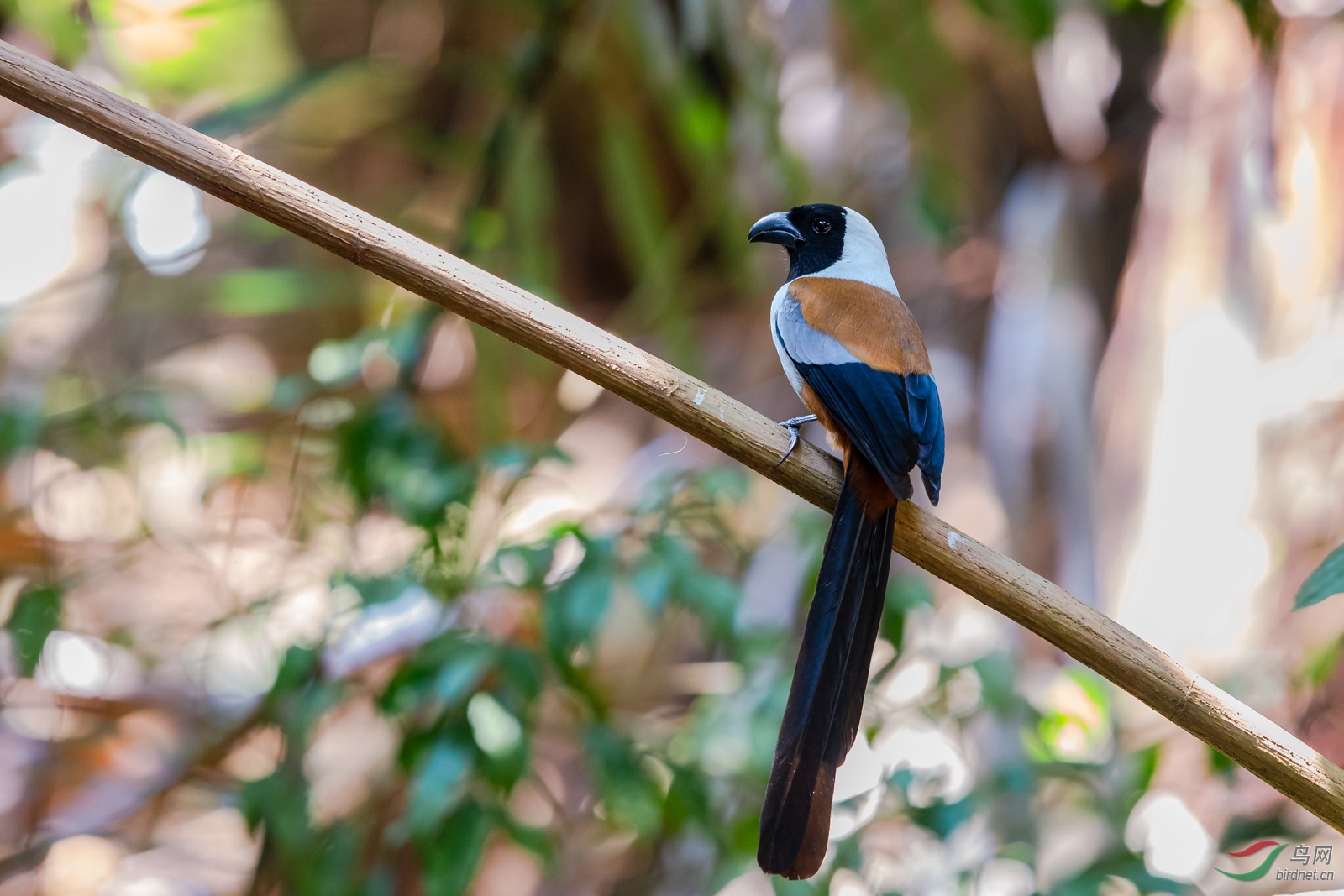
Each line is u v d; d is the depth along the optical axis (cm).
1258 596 1022
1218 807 931
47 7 1082
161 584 1220
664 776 867
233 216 1291
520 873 1199
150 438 1067
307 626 1016
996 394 1216
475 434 1171
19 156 1166
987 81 1312
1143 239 1158
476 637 750
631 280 1534
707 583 736
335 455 955
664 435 1294
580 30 1093
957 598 1101
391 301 1184
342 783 1120
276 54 1351
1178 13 1095
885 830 796
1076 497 1138
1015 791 779
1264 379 1070
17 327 1255
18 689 1126
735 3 1108
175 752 1187
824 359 666
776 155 1162
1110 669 499
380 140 1453
